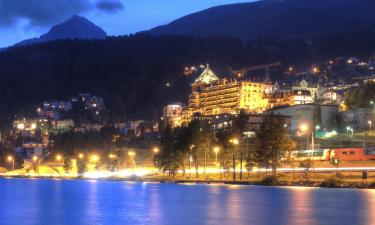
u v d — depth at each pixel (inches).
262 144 7780.5
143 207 4367.6
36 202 4916.3
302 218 3617.1
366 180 6855.3
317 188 6801.2
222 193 5925.2
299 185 7322.8
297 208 4220.0
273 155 7731.3
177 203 4702.3
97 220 3526.1
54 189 7091.5
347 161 7810.0
